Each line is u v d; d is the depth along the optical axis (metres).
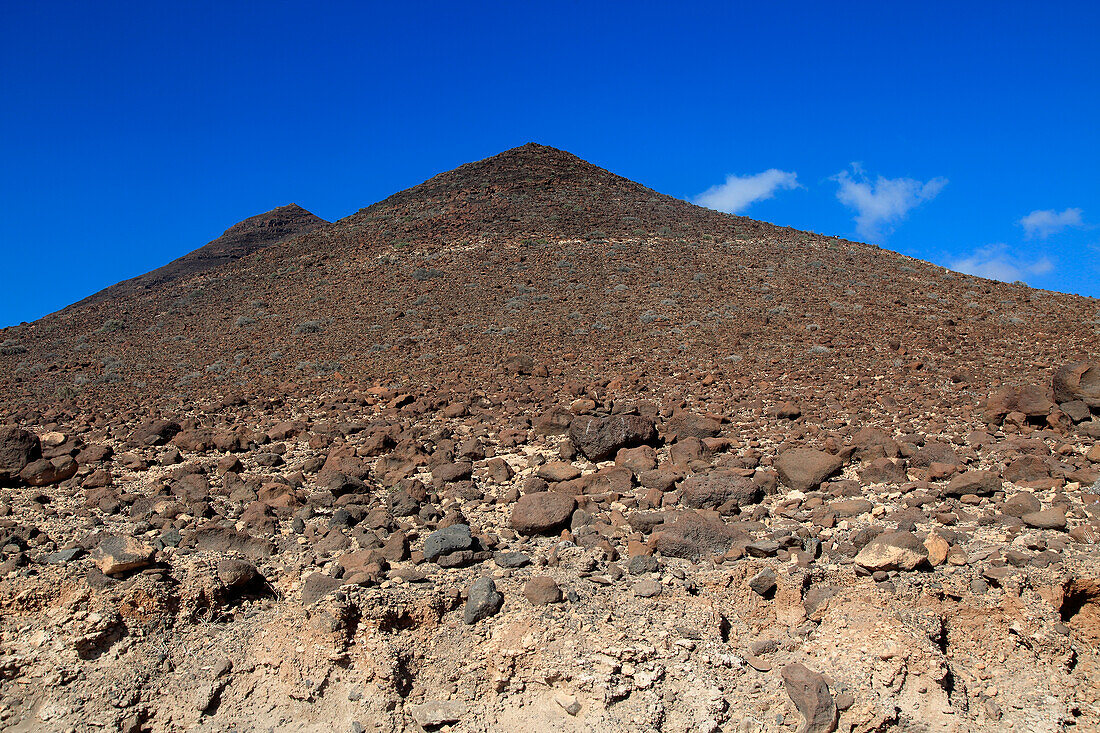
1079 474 8.55
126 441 13.11
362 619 6.48
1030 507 7.63
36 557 7.45
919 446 10.57
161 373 24.08
